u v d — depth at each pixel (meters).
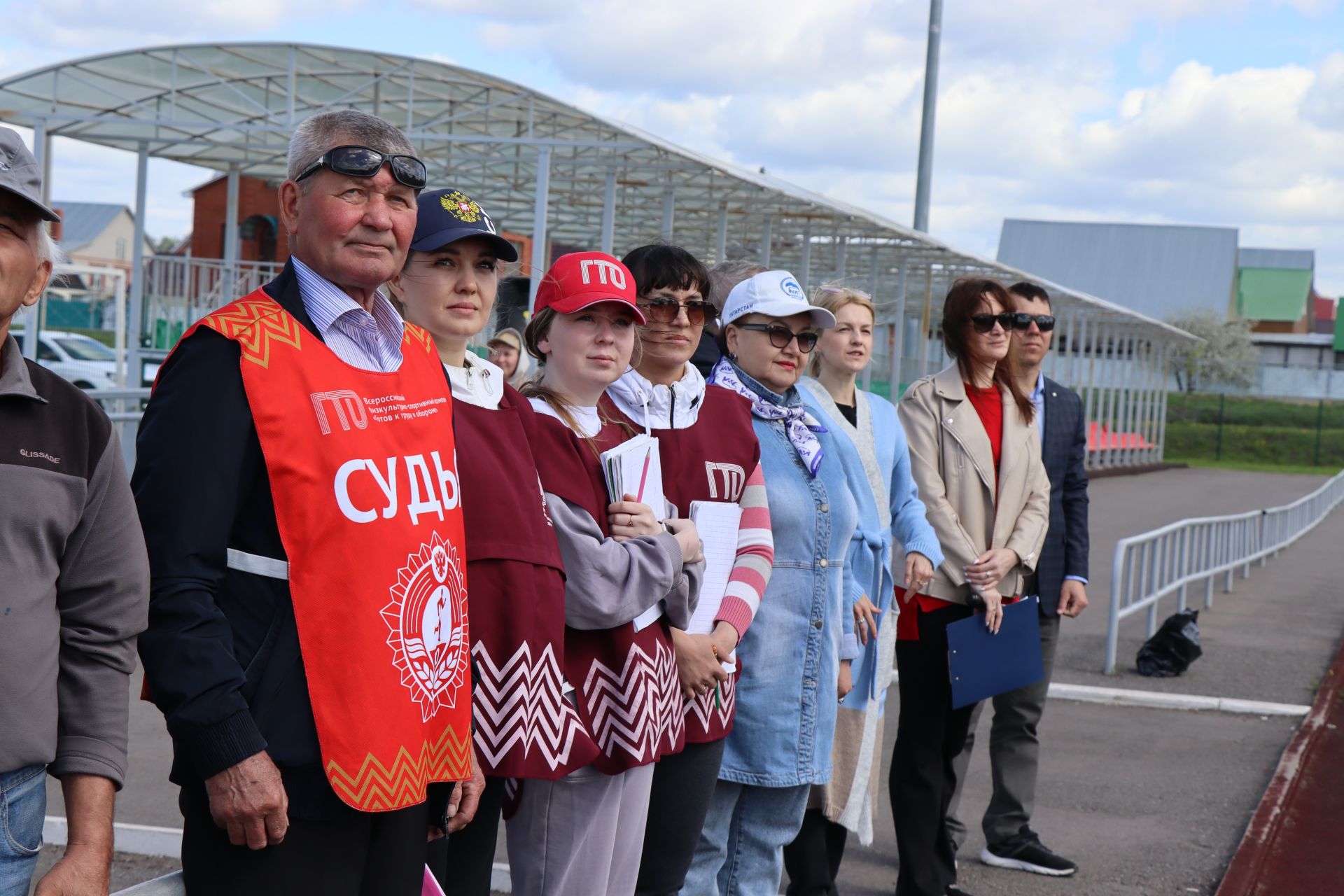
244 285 23.83
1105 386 40.50
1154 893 4.86
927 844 4.38
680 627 3.14
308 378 2.19
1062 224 80.00
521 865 2.94
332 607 2.14
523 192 24.75
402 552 2.23
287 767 2.11
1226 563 13.54
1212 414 54.69
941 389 4.78
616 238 29.94
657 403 3.37
